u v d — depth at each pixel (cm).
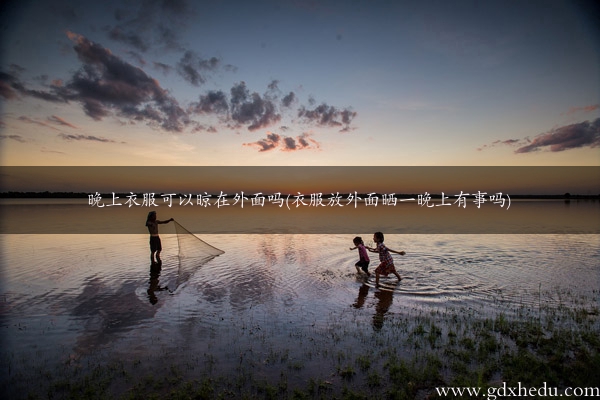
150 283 1005
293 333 664
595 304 811
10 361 564
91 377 516
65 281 1025
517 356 557
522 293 902
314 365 547
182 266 1223
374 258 1361
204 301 848
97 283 1005
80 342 629
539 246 1662
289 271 1152
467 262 1292
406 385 488
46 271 1148
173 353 588
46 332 671
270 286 975
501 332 658
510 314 752
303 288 956
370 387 488
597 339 610
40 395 476
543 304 815
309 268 1198
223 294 903
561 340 609
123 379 511
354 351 590
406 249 1581
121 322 719
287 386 490
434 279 1048
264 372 527
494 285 977
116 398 465
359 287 966
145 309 793
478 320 718
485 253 1479
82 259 1353
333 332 667
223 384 496
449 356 570
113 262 1298
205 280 1038
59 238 1948
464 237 1995
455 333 653
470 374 514
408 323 708
